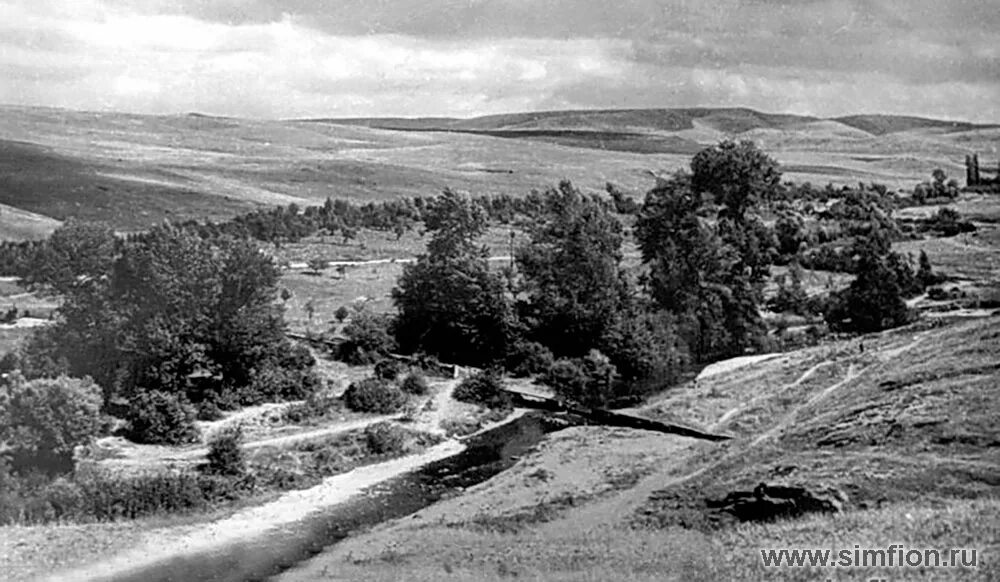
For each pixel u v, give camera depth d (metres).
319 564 60.62
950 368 79.25
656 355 120.56
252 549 64.81
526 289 139.62
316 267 172.75
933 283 139.62
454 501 74.81
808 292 146.12
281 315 112.56
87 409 77.38
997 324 96.75
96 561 61.91
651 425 97.44
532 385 118.69
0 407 74.25
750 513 57.16
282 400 104.88
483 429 102.00
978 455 57.09
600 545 55.56
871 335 117.56
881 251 134.50
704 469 71.19
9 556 61.53
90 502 70.81
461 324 127.75
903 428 64.00
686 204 137.62
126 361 98.31
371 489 80.50
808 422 76.81
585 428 99.31
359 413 102.31
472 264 131.00
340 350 123.50
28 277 144.88
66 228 137.00
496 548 58.94
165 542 66.06
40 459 74.12
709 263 129.50
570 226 134.00
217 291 104.12
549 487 75.75
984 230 171.00
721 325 127.25
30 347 99.12
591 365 119.19
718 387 106.12
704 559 48.44
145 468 79.81
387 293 156.25
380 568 57.62
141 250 102.69
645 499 66.25
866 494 54.16
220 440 81.69
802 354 113.69
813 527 49.97
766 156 155.88
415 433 97.25
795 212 184.38
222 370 103.44
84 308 99.75
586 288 128.12
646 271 158.25
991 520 45.31
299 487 80.81
